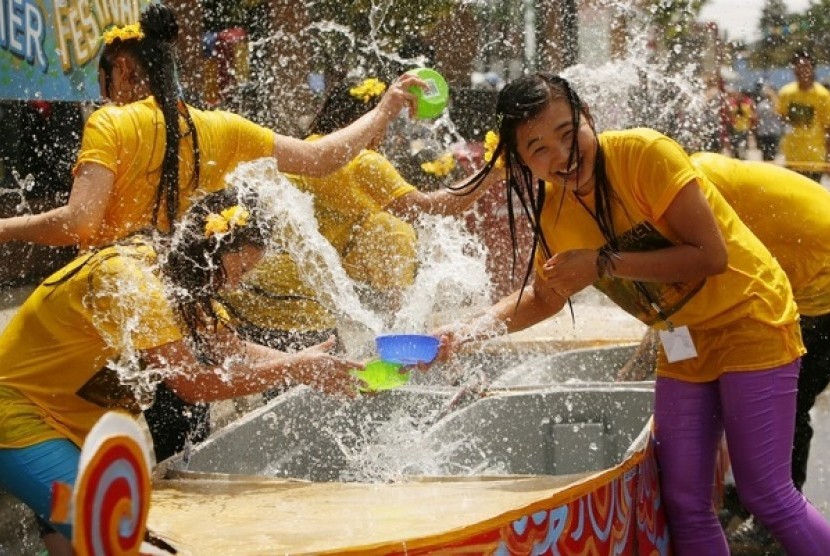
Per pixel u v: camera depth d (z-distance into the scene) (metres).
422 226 7.15
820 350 5.51
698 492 4.73
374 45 11.35
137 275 4.02
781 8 13.58
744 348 4.54
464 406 5.76
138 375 4.07
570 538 3.88
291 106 10.85
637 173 4.29
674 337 4.66
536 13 12.57
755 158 13.02
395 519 3.70
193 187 4.81
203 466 4.66
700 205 4.26
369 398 5.70
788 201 5.11
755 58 13.50
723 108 12.87
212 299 4.40
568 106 4.23
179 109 4.80
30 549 5.57
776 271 4.67
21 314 4.11
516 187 4.50
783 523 4.60
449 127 10.05
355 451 5.54
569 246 4.66
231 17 10.72
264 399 6.45
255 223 4.29
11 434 3.96
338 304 6.14
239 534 3.59
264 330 5.96
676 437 4.73
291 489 4.24
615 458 5.84
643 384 5.95
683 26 13.08
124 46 4.80
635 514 4.39
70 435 4.07
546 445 5.80
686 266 4.30
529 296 4.94
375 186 5.94
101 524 2.65
